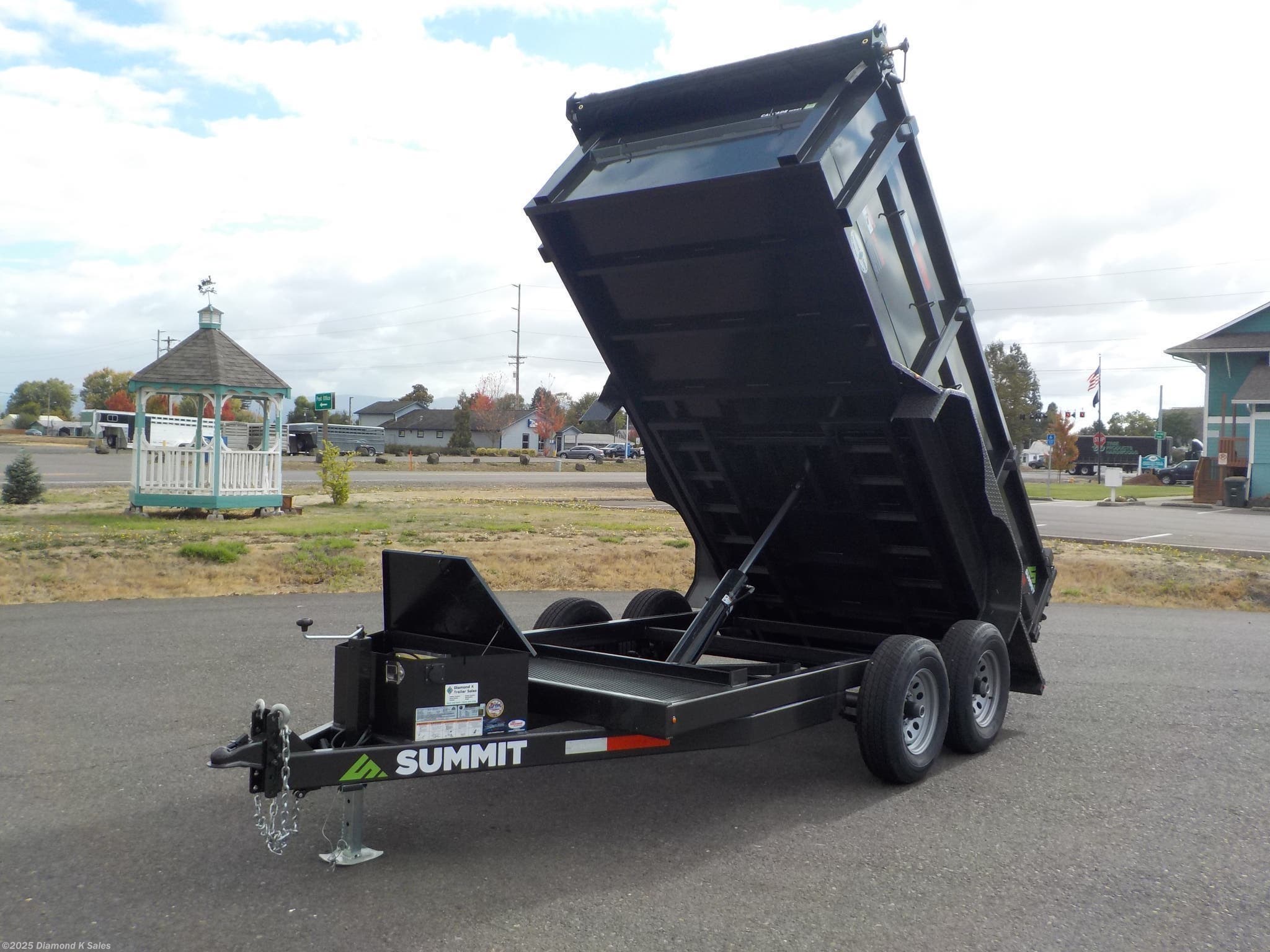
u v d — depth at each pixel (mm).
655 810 5312
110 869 4367
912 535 6598
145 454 21359
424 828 4973
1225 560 17328
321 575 13891
